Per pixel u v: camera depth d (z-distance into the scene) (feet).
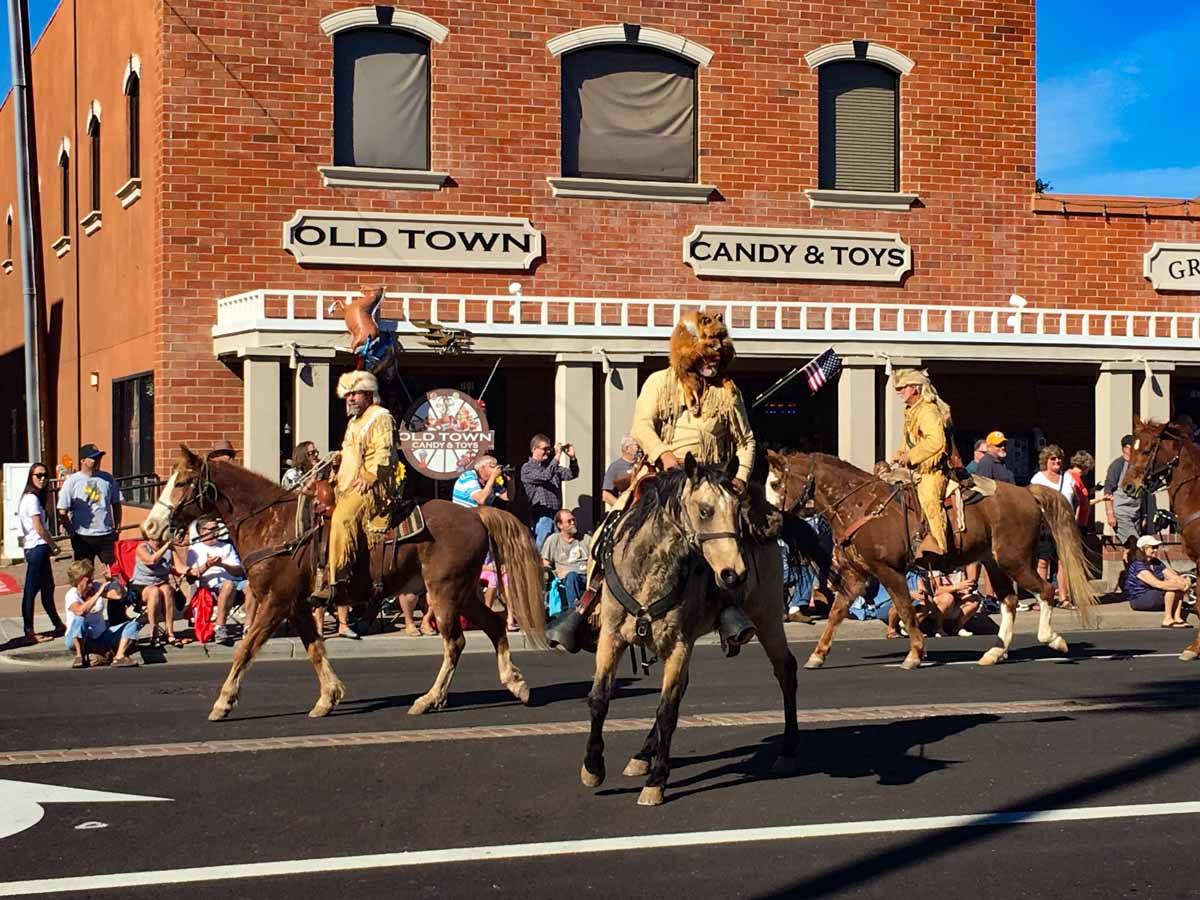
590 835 24.71
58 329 94.89
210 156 67.31
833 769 29.81
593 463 66.85
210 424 66.90
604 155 73.36
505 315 71.61
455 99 70.85
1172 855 23.53
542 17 71.87
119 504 54.29
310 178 68.74
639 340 64.18
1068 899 21.29
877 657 47.44
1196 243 81.82
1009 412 81.25
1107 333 70.85
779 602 29.89
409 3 69.87
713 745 32.24
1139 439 49.21
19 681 42.60
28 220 75.61
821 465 45.39
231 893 21.45
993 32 78.43
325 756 31.24
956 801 27.09
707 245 74.18
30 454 76.23
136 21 71.67
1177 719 35.35
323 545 35.81
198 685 41.63
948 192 77.97
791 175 75.56
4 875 22.35
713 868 22.76
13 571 71.77
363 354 59.77
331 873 22.48
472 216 70.95
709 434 28.91
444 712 36.86
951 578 56.75
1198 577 47.62
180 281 66.85
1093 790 27.94
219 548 49.80
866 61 76.79
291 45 68.39
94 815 26.05
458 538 37.01
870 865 22.93
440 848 23.90
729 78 74.64
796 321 75.51
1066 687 40.50
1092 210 80.18
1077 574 46.52
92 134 83.82
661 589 26.45
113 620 48.75
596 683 27.86
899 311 68.08
